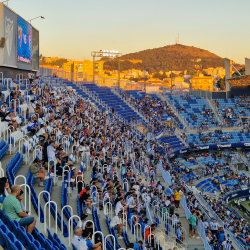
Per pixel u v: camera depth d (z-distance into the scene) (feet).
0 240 25.38
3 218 30.66
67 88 177.17
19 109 82.07
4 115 68.85
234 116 202.49
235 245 92.48
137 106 193.47
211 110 206.59
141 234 58.13
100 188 64.23
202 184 145.28
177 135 174.50
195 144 169.07
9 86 101.65
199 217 77.97
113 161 91.81
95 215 54.03
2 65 108.68
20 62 127.34
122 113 180.96
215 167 158.81
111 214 58.95
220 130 185.37
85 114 127.54
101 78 219.41
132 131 147.64
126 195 64.54
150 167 110.01
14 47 120.47
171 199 88.58
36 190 52.06
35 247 26.18
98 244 35.55
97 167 73.72
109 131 121.08
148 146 132.26
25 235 27.27
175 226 72.23
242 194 152.05
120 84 224.74
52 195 54.29
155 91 231.50
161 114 192.85
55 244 32.94
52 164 59.00
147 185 87.97
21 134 69.51
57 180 60.18
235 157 171.22
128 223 61.93
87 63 568.00
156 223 71.15
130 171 84.74
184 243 68.90
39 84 134.51
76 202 56.18
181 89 239.30
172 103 209.67
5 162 56.03
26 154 61.93
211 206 113.91
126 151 105.81
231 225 106.01
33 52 146.92
